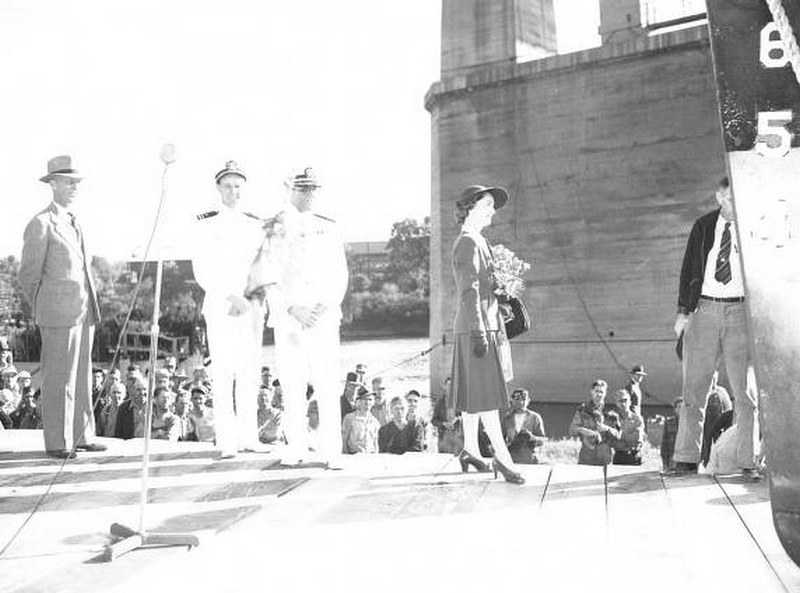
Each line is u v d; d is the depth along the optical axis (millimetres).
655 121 20281
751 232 2189
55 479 4609
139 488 4648
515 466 5234
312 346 5465
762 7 2221
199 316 33875
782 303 2156
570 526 3529
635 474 4848
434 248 24031
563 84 21594
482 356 4629
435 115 24094
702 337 4793
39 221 5938
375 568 2918
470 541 3299
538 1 23516
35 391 11430
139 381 9602
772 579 2699
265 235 5910
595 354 20750
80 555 3184
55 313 5934
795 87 2193
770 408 2166
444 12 24125
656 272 20141
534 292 21797
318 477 4957
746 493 4191
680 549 3102
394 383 38000
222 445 5918
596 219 21047
